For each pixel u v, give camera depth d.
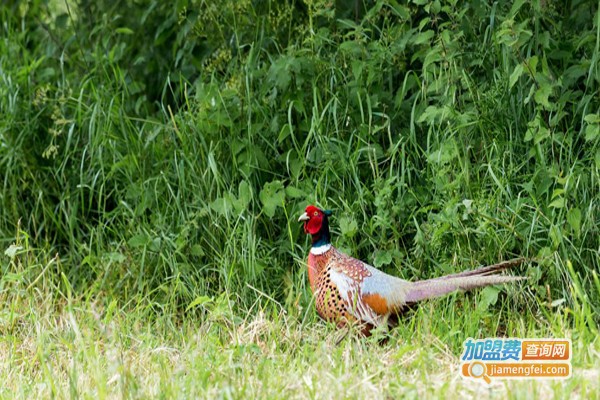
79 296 14.98
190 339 12.98
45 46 18.89
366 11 16.14
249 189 14.70
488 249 13.79
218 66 16.08
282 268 14.88
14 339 13.34
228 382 10.95
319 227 13.27
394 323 13.02
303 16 17.16
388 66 15.69
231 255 14.73
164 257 14.92
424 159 15.16
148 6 18.56
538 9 14.11
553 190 14.01
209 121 15.53
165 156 16.14
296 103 15.36
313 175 15.27
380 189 14.46
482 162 14.59
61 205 16.39
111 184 16.77
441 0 16.06
